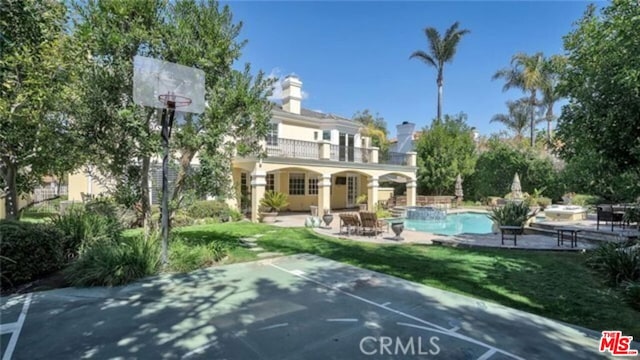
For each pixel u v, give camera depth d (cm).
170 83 730
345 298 555
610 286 618
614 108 542
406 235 1289
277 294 571
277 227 1425
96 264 617
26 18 549
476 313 492
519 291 593
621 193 861
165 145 737
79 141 739
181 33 784
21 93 703
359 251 950
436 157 2939
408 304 528
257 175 1647
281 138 1941
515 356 366
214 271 715
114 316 469
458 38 3256
